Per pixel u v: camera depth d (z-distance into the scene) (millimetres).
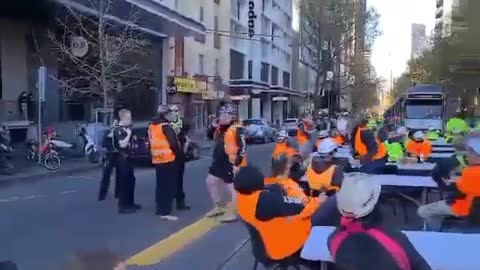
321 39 67750
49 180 17516
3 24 27141
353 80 86875
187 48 43406
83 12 27375
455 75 21547
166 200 10555
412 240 5160
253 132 41750
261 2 67438
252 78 64062
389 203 9266
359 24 69688
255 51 65188
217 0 51781
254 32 62156
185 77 41375
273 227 5395
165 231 9594
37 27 28094
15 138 24125
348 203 3551
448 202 7199
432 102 40000
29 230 9703
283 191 6008
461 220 6980
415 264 3512
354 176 3719
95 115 28328
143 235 9289
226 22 53312
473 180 6570
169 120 10711
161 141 10430
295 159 8633
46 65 28609
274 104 78938
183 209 11547
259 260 5500
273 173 6500
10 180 17062
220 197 10414
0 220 10617
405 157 12461
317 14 67312
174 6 40062
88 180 17547
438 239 5207
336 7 67062
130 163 11344
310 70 100312
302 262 5430
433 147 16188
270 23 73000
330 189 7219
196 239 8820
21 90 27859
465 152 7562
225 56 53281
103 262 2561
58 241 8891
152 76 37500
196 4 45094
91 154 22094
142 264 7387
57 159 19828
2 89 27188
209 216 10469
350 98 91000
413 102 40406
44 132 22531
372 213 3580
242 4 59750
